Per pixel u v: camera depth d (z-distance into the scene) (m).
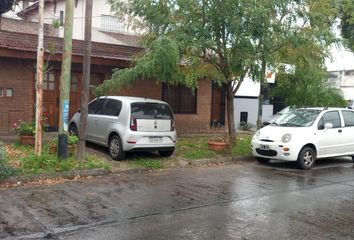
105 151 12.56
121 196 8.17
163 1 12.39
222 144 13.38
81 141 10.59
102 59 15.17
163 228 6.39
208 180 10.03
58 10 27.77
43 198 7.80
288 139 11.98
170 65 11.34
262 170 11.71
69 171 9.71
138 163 11.21
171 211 7.30
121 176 10.12
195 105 19.03
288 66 15.11
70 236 5.91
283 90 16.86
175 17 12.48
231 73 12.88
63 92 10.19
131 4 12.91
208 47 12.23
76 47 15.28
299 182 10.23
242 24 11.67
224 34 12.29
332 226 6.78
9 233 5.93
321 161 13.91
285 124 12.91
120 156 11.34
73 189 8.59
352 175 11.45
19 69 14.45
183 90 18.56
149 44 12.73
